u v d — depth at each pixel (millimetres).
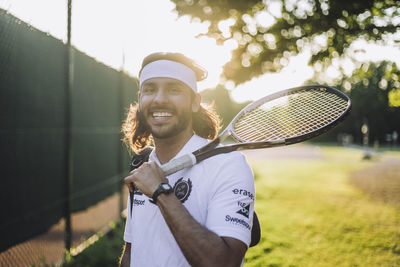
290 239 4746
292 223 5633
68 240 3885
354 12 5523
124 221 5629
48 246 3988
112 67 6785
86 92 5785
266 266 3824
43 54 4215
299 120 1729
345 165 19031
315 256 4102
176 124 1345
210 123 1619
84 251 4023
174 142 1429
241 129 1736
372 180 11922
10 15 3076
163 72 1321
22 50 3666
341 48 6117
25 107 3936
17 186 3756
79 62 5430
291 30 6391
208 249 1113
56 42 4441
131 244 1492
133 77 7801
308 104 1754
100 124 6520
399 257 4105
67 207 3955
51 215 4504
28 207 3961
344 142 59906
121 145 5926
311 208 6910
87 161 5910
